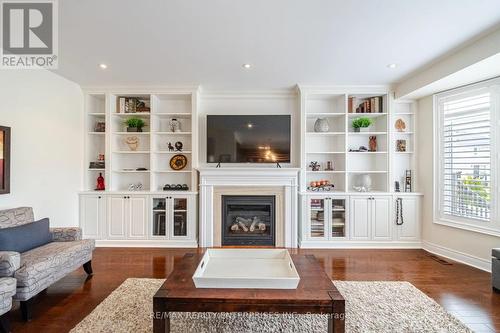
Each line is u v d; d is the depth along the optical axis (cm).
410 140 428
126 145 448
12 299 203
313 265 220
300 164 420
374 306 232
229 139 424
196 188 420
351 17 226
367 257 366
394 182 422
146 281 283
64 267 250
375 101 423
